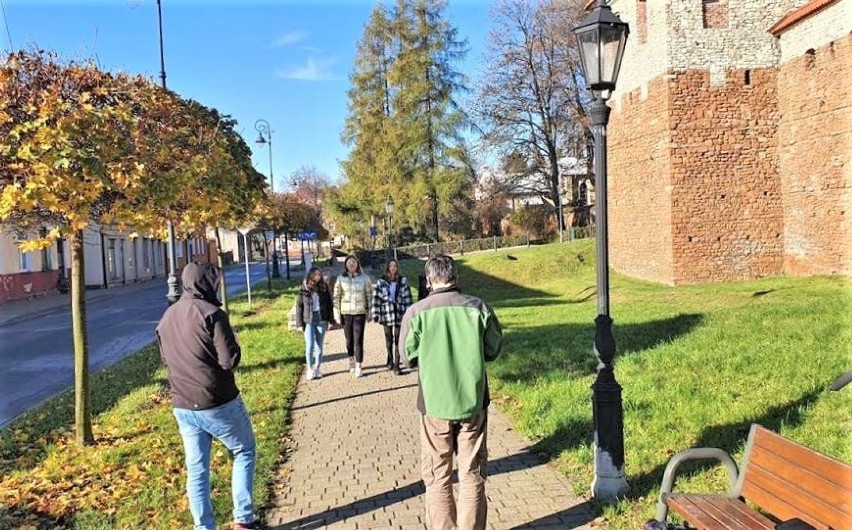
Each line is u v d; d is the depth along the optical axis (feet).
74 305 23.12
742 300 57.41
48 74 20.42
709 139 79.61
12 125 19.13
